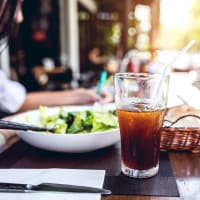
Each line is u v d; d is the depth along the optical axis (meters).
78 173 0.55
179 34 3.23
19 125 0.63
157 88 0.54
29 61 4.96
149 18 2.98
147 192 0.49
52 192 0.48
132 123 0.52
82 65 7.02
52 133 0.65
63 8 5.58
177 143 0.63
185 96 0.72
